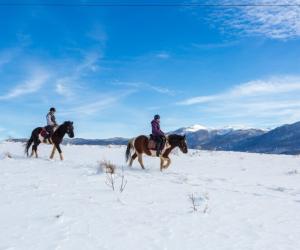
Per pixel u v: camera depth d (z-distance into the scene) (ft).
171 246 26.66
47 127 62.28
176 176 54.44
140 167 64.49
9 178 43.83
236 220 33.78
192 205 37.50
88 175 48.01
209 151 112.68
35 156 69.77
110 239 27.09
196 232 29.89
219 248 26.91
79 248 25.17
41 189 39.24
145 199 38.40
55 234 27.32
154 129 57.82
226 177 59.26
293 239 29.84
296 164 82.84
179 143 58.49
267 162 84.69
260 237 29.78
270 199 42.80
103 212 33.04
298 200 43.65
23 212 31.55
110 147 107.34
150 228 30.01
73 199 36.27
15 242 25.49
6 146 90.99
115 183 44.39
